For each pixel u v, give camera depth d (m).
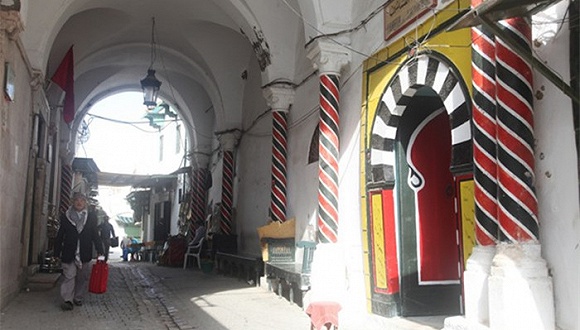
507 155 4.23
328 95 7.66
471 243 5.30
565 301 3.98
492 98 4.56
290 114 10.18
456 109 5.28
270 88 9.98
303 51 9.59
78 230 7.20
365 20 7.23
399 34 6.38
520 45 4.10
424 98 6.61
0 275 6.49
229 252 12.79
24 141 8.12
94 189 26.05
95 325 6.21
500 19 3.82
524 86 4.25
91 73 16.08
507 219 4.21
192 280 11.22
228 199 13.99
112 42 13.73
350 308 7.07
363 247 6.86
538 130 4.30
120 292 9.10
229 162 14.08
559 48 4.13
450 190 6.85
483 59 4.62
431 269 6.57
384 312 6.38
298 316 6.93
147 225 28.98
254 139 12.73
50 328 5.98
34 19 8.85
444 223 6.73
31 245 10.09
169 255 15.74
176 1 11.78
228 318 6.77
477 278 4.48
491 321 4.16
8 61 6.30
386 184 6.52
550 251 4.14
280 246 9.40
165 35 13.61
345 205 7.50
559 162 4.09
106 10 12.12
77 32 12.39
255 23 9.84
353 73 7.53
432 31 5.67
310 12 7.74
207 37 13.25
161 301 8.13
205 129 17.78
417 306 6.45
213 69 13.73
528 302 3.99
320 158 7.67
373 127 6.77
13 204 7.32
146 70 16.47
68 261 7.10
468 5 5.12
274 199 10.05
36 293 8.43
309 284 7.38
